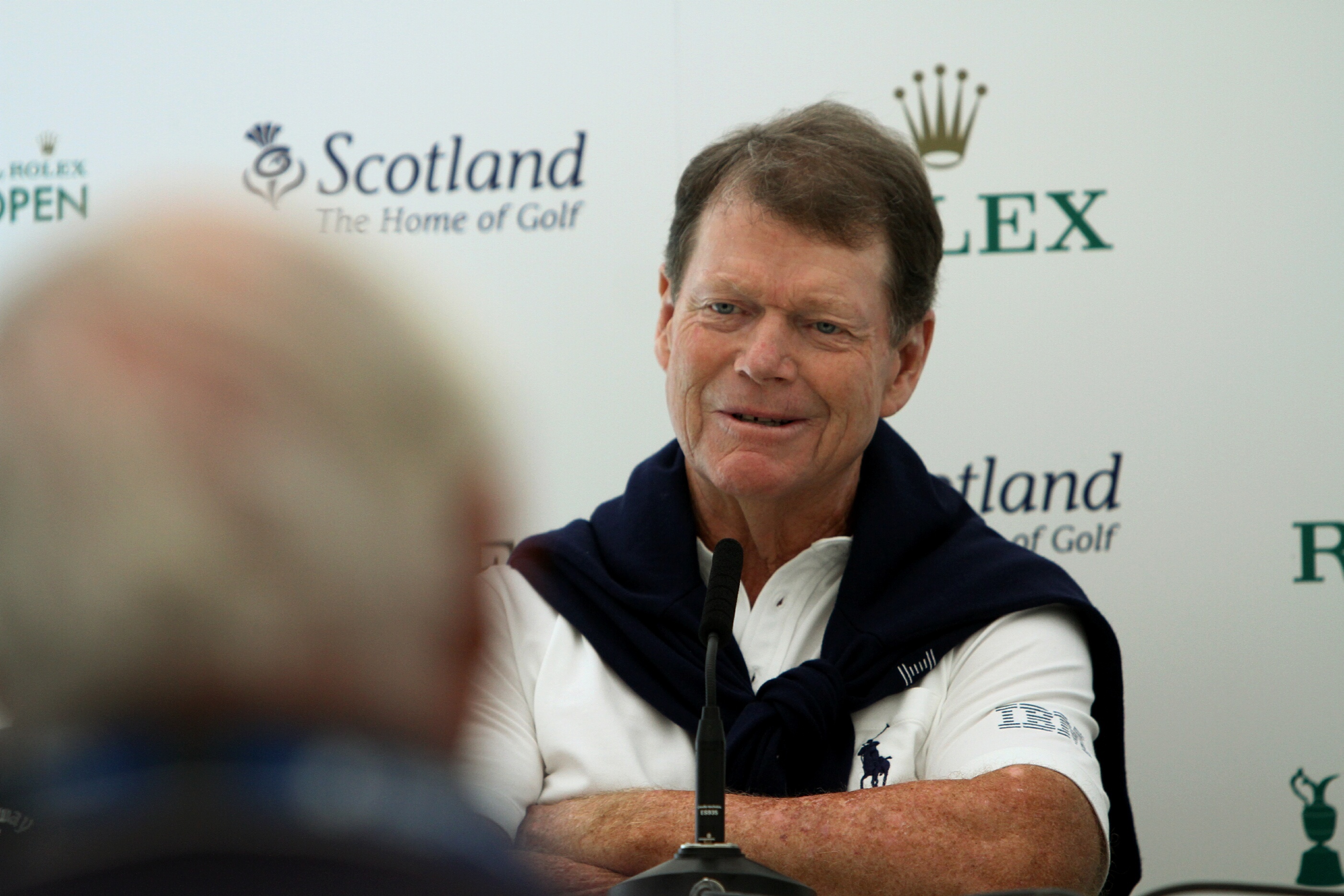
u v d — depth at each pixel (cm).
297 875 154
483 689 187
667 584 632
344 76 987
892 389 654
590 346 971
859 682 602
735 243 596
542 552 661
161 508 159
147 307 168
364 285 180
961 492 951
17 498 160
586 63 982
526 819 551
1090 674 611
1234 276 945
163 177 191
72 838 154
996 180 961
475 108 982
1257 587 928
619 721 607
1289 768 915
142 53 990
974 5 967
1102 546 941
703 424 614
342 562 166
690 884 363
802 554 633
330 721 166
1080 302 953
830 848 495
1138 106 956
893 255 608
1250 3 949
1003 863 493
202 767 160
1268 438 936
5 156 990
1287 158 946
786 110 670
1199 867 912
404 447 174
